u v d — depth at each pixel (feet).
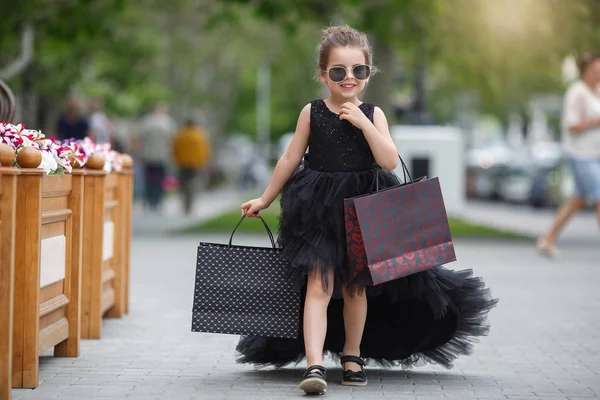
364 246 40.75
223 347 51.88
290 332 42.29
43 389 41.24
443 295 42.88
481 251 108.58
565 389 42.73
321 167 42.34
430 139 168.25
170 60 272.31
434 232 41.63
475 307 44.24
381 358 45.29
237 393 40.91
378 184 41.86
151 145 178.09
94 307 54.03
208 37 260.62
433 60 135.85
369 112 42.86
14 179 37.22
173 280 81.25
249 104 471.62
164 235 127.44
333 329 44.86
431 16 124.57
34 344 41.29
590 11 122.01
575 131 95.55
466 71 138.10
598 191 95.45
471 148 389.39
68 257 47.73
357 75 42.22
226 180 447.01
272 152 493.36
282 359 45.16
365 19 123.24
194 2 201.26
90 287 53.98
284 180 42.88
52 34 136.46
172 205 223.92
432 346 44.96
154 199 180.55
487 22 126.21
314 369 40.42
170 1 198.80
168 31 262.88
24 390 41.09
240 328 42.34
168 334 55.77
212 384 42.73
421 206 41.50
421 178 42.16
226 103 361.71
